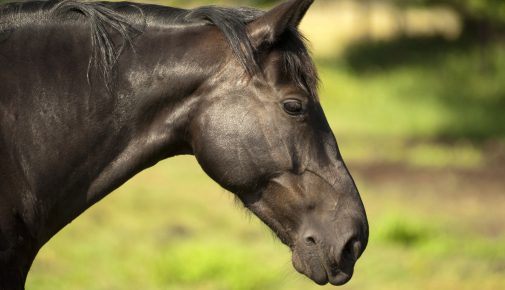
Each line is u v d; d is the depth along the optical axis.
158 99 6.15
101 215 17.52
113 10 6.24
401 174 25.12
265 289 13.95
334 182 6.16
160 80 6.13
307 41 6.25
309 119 6.11
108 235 16.28
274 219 6.22
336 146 6.27
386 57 43.91
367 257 15.69
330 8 61.56
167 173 23.16
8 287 5.87
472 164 26.94
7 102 5.99
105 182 6.20
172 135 6.21
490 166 26.72
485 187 23.81
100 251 15.19
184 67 6.12
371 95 37.62
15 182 5.98
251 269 14.38
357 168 25.72
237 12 6.28
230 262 14.70
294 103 6.04
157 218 18.16
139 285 13.77
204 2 10.33
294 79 6.09
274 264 15.20
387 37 48.53
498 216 20.53
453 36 46.12
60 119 6.05
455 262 15.48
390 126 33.09
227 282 14.07
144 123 6.18
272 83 6.05
